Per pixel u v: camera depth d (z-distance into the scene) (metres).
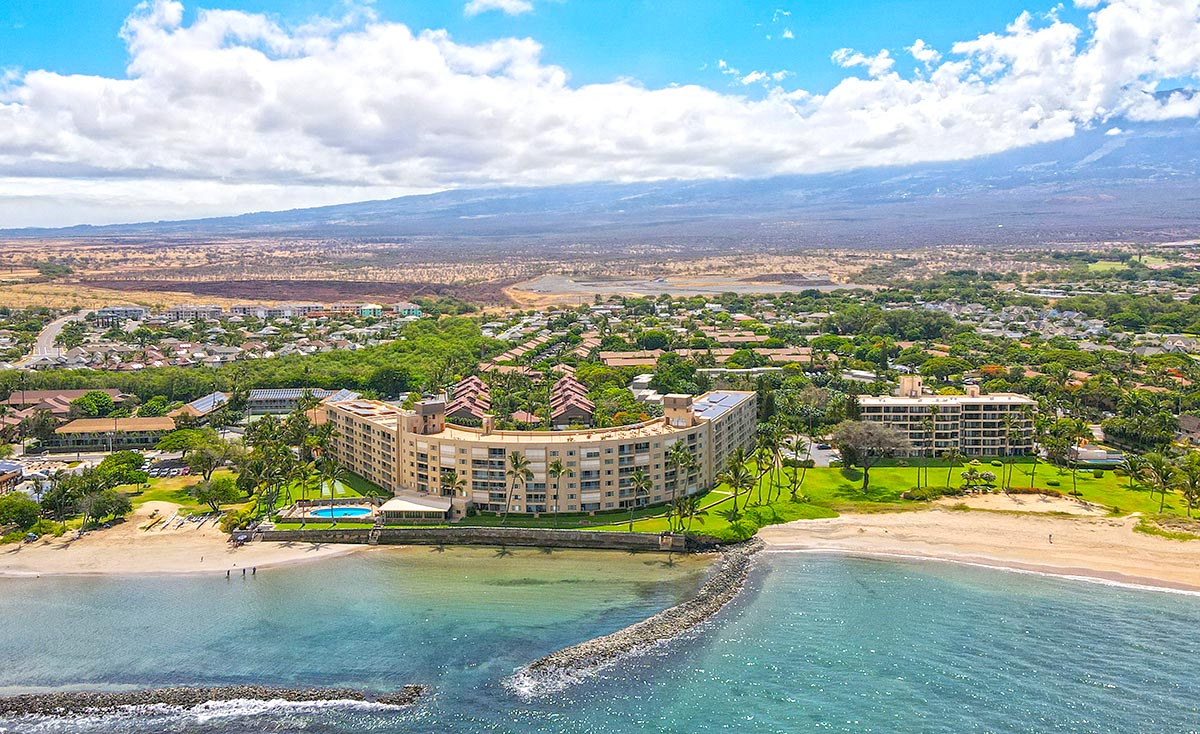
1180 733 139.00
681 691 153.38
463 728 142.88
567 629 175.50
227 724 144.38
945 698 150.12
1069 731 140.25
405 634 173.50
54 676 159.00
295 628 176.62
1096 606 183.50
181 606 187.62
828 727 142.12
